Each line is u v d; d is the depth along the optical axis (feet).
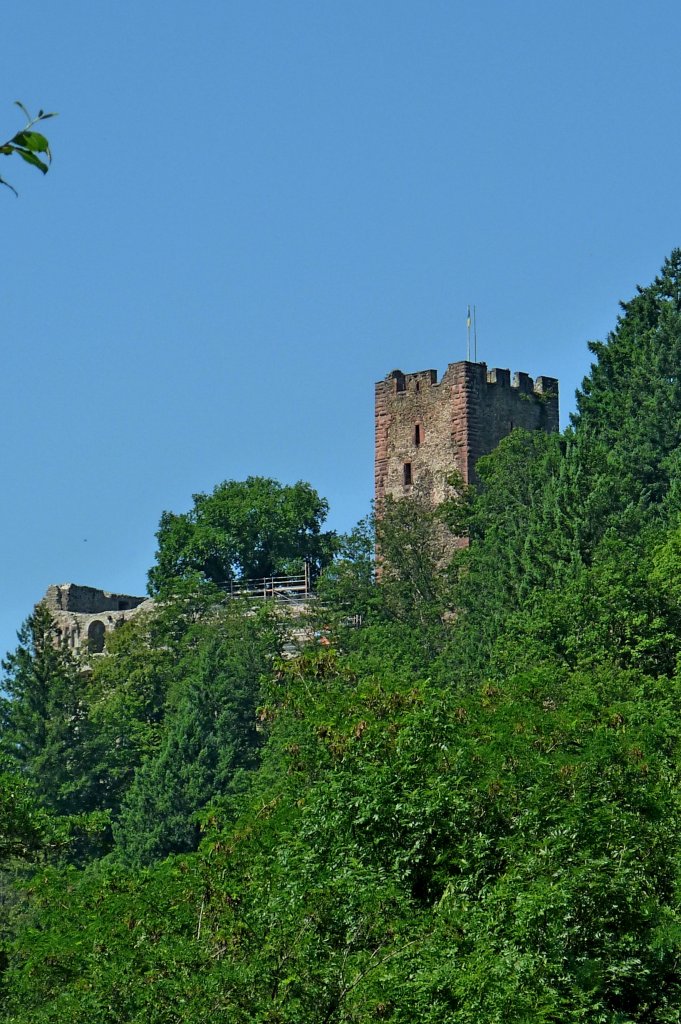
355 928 284.20
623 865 315.17
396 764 318.45
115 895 335.26
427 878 309.22
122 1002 281.74
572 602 570.87
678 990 310.04
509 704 375.66
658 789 339.16
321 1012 266.57
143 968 290.15
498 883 298.35
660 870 327.88
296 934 278.67
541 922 287.89
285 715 384.27
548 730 351.25
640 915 304.91
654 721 392.68
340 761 327.88
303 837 314.14
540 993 282.36
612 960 299.79
